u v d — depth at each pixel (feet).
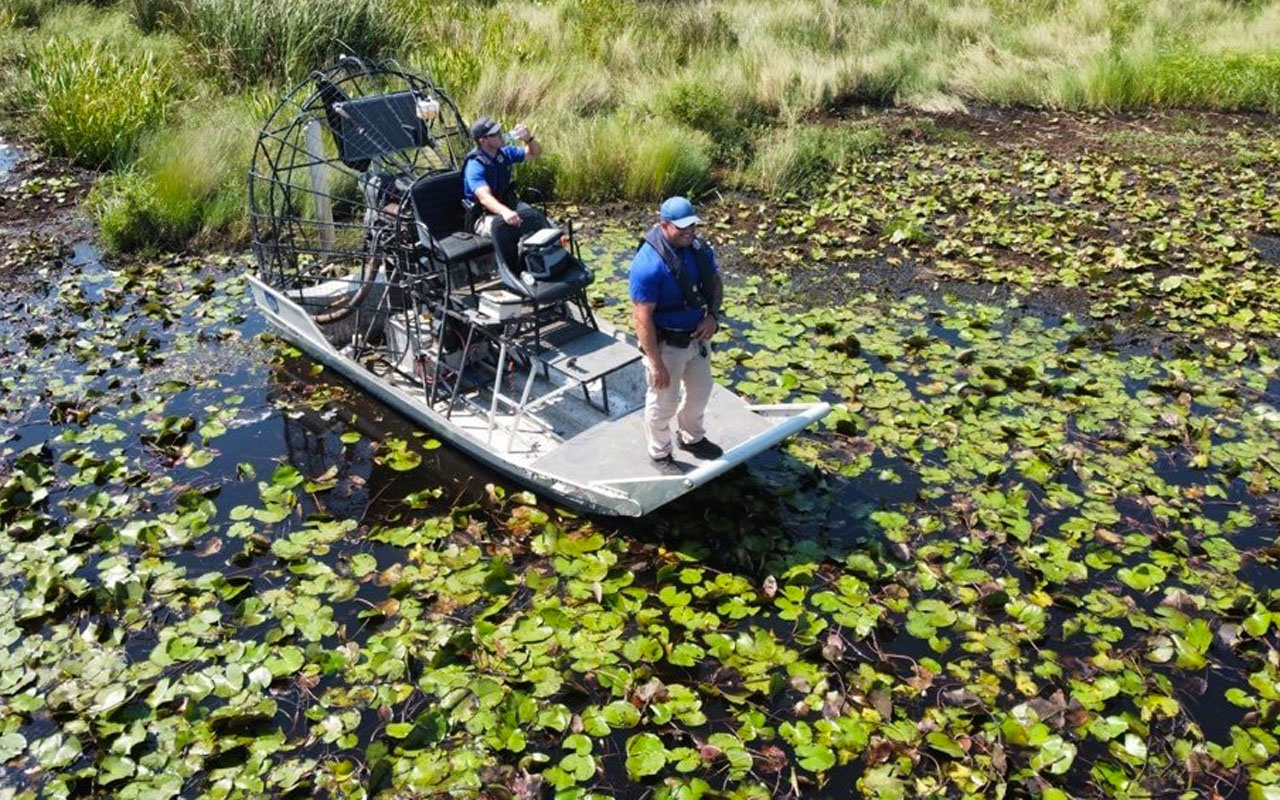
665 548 21.50
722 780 16.60
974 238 37.24
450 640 18.69
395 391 25.43
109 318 30.81
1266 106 52.75
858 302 32.50
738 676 18.26
